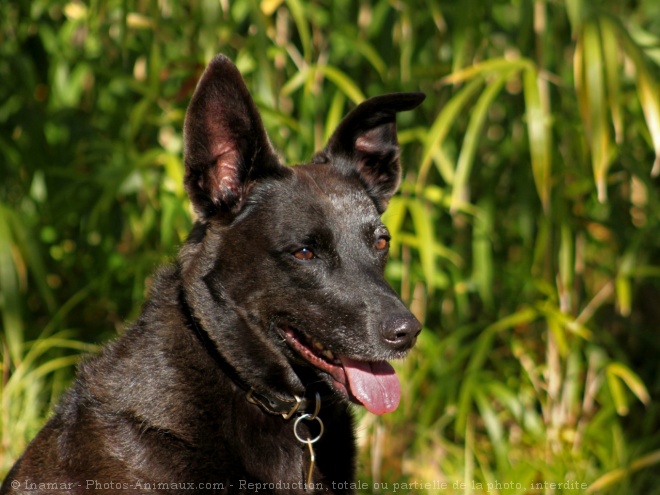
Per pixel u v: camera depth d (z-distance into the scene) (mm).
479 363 7961
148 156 7867
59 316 8320
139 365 5238
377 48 8695
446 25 8688
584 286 9305
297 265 5234
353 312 5168
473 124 7379
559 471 7465
